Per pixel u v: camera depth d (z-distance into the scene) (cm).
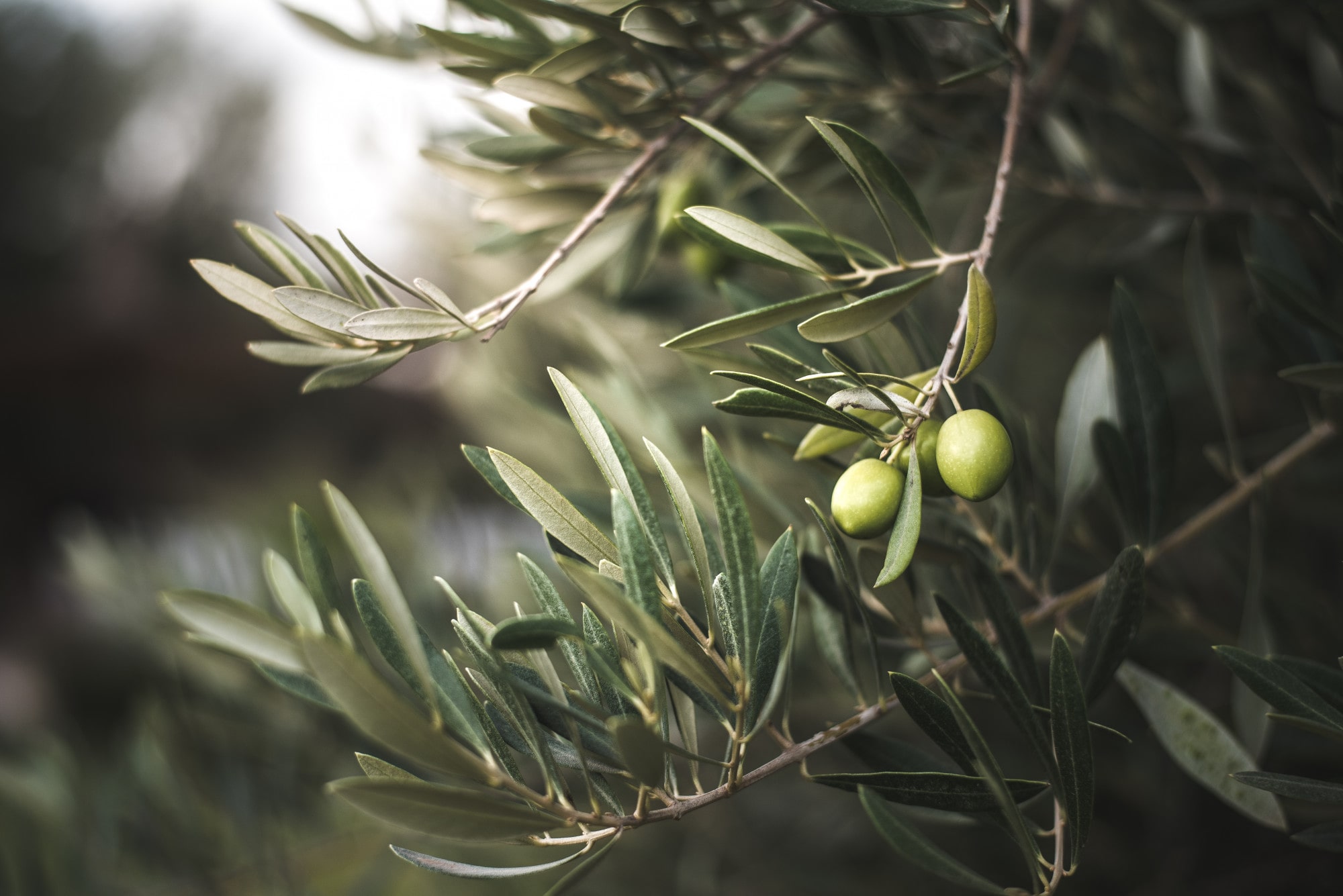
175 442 491
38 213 491
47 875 86
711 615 44
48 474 474
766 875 97
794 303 45
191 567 98
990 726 85
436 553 96
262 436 495
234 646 40
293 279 47
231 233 537
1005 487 54
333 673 39
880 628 54
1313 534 77
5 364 467
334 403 457
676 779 46
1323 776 64
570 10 48
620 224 63
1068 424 56
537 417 99
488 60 52
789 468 67
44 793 89
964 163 69
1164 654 60
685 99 53
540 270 49
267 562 41
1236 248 72
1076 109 71
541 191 57
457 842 41
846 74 61
